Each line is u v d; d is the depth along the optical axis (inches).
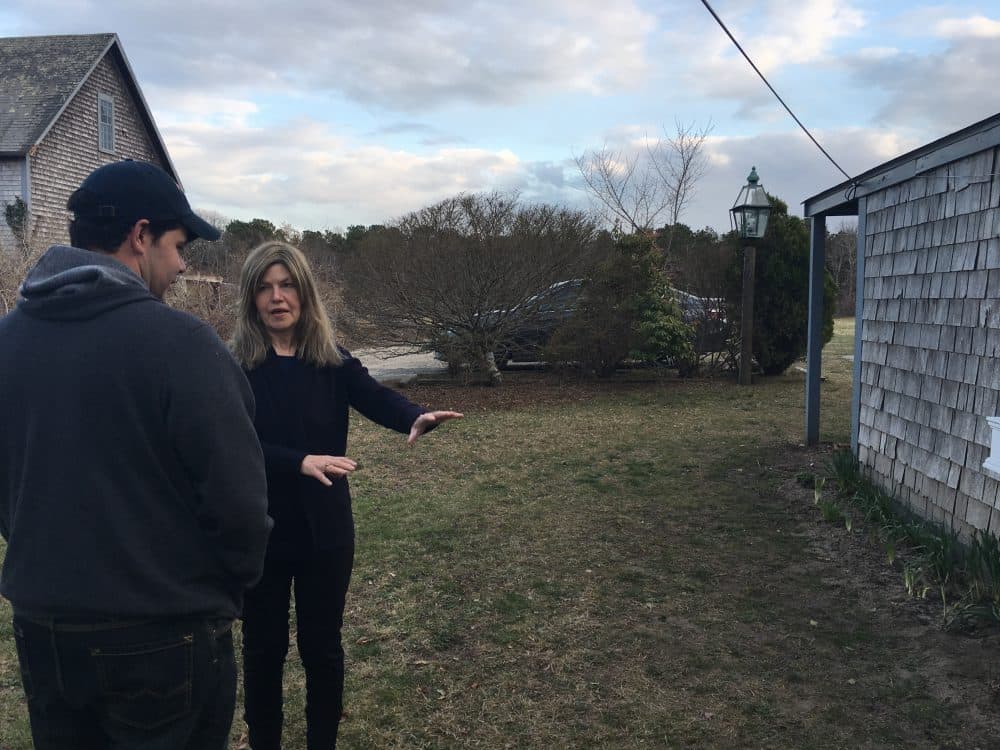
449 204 410.9
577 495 223.0
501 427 326.0
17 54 684.7
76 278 54.1
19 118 621.6
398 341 427.8
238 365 60.1
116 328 54.3
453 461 268.2
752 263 433.4
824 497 213.5
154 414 54.7
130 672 54.6
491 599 151.3
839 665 123.0
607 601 149.4
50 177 636.7
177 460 56.3
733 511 205.2
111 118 716.0
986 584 140.3
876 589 152.2
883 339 210.2
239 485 56.8
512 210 413.4
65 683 54.9
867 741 102.7
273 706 92.4
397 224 418.0
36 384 53.8
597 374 456.1
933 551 156.8
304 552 87.5
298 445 89.2
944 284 176.9
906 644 129.3
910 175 190.4
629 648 130.3
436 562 171.6
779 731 105.5
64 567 53.4
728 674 121.1
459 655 129.3
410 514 207.2
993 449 141.0
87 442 53.5
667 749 102.3
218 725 60.5
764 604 146.8
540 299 425.1
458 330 424.2
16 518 54.6
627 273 429.4
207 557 58.3
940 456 177.9
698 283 470.0
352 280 425.1
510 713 111.7
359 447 291.7
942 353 177.6
